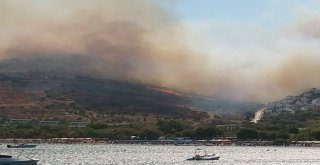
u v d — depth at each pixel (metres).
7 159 192.50
